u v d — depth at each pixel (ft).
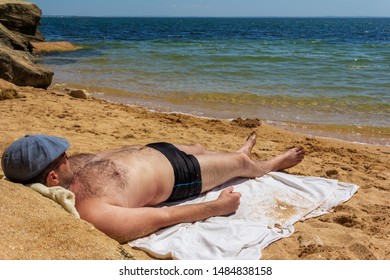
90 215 11.21
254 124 27.99
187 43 110.63
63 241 9.48
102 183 11.82
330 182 16.89
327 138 26.89
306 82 45.52
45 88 39.17
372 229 13.55
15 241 9.17
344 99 37.32
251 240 12.05
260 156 20.79
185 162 13.70
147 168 12.75
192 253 11.17
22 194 10.69
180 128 25.50
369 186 17.46
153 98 37.17
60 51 81.92
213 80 46.21
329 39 143.84
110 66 58.08
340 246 12.23
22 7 78.89
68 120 25.14
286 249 12.09
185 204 13.84
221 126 26.94
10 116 24.77
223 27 288.71
